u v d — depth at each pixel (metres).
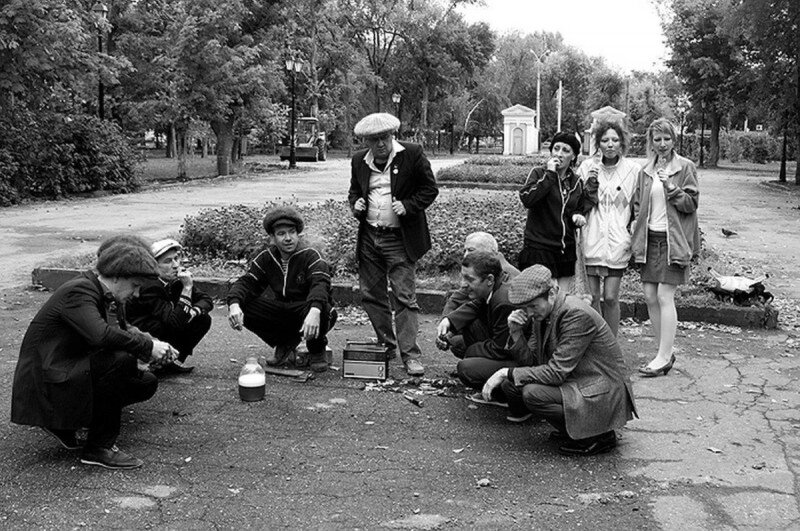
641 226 6.29
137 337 4.43
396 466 4.53
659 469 4.52
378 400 5.70
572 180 6.36
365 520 3.88
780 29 31.36
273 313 6.16
